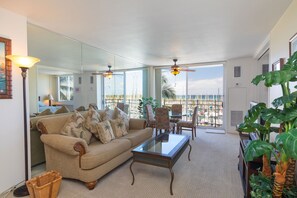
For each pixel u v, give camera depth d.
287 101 1.40
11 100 2.32
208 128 6.22
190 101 6.66
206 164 3.12
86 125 3.00
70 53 3.76
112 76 5.07
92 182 2.29
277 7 2.19
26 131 2.27
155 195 2.18
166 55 4.93
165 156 2.22
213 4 2.10
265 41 3.46
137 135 3.46
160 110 4.55
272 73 1.32
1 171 2.22
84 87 4.14
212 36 3.29
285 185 1.57
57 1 2.03
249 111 1.85
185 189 2.31
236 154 3.63
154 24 2.71
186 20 2.56
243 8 2.21
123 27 2.84
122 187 2.35
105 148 2.59
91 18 2.51
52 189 2.01
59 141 2.36
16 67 2.37
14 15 2.33
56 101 3.44
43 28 2.89
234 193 2.23
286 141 1.19
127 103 5.77
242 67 5.39
